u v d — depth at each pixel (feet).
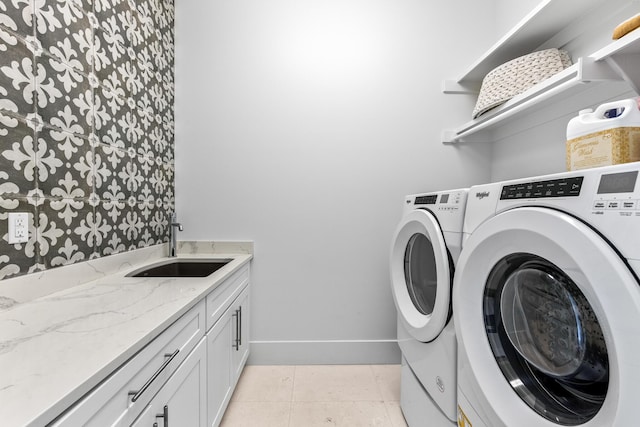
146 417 2.48
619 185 1.84
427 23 6.94
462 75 6.61
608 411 1.83
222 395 4.74
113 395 2.02
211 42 6.82
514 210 2.44
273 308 6.95
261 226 6.93
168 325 2.74
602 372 2.07
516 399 2.67
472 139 7.00
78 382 1.67
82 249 3.98
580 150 3.19
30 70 3.20
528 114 5.95
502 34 6.73
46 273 3.41
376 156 6.97
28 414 1.40
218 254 6.81
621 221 1.79
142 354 2.39
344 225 6.97
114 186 4.66
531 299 2.71
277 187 6.92
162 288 3.78
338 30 6.91
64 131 3.66
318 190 6.94
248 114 6.87
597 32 4.75
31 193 3.23
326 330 6.98
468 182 7.04
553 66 4.79
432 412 3.94
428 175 7.00
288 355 6.92
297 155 6.92
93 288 3.76
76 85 3.84
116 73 4.68
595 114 3.16
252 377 6.38
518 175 6.28
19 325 2.53
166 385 2.86
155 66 5.92
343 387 6.02
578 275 2.00
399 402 5.55
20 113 3.09
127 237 5.03
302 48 6.89
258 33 6.85
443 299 3.60
